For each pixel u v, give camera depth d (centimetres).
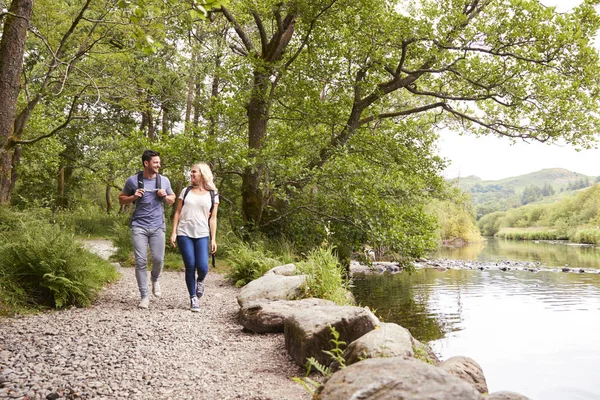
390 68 1669
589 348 697
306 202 1501
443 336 773
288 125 1727
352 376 229
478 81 1638
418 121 2006
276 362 413
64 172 3331
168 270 1116
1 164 947
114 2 943
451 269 2108
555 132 1557
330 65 1459
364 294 1246
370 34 1491
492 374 573
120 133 2559
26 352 398
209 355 427
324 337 393
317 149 1645
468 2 1554
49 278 600
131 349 427
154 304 662
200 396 318
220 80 2169
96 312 583
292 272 773
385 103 1730
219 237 1410
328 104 1513
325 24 1452
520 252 3744
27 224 752
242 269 947
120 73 1473
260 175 1464
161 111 2655
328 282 632
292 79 1499
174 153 1282
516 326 853
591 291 1352
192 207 638
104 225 2495
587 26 1419
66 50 1333
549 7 1420
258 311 528
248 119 1689
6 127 803
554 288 1418
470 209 7175
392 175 1567
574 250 4109
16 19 806
